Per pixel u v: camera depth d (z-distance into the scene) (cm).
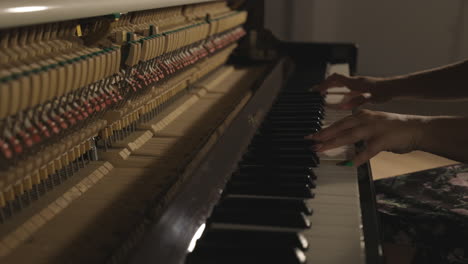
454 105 279
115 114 98
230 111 131
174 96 148
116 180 92
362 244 73
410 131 106
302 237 72
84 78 77
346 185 96
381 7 304
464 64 160
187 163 96
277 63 193
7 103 59
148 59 107
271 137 122
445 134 106
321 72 207
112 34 96
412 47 308
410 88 165
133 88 102
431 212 128
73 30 87
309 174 99
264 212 79
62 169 93
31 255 67
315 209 85
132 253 59
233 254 67
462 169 159
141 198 84
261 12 218
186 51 143
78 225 75
